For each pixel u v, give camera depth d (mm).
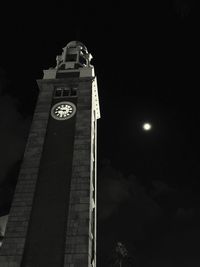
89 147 45344
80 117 49375
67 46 67312
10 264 35094
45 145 46500
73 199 39906
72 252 35531
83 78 55906
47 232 37719
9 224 38344
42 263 35375
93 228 44344
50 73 58469
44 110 51188
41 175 43062
